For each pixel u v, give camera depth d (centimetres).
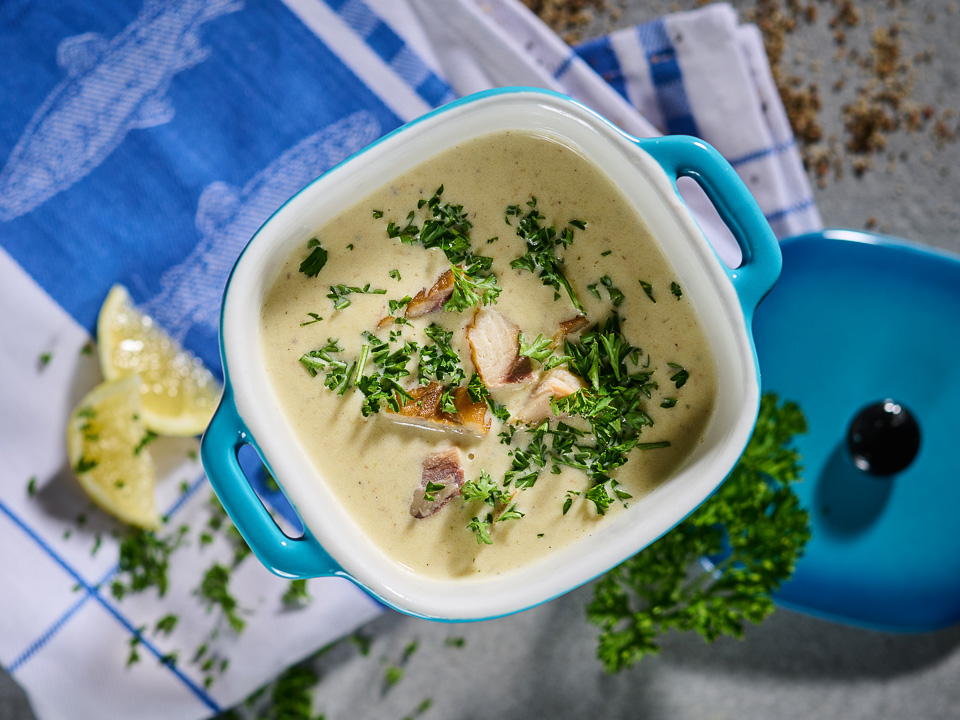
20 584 38
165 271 38
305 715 42
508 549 30
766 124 40
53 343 38
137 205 37
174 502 39
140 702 39
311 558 29
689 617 36
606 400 29
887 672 43
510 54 37
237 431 28
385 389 29
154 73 37
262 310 29
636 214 29
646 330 29
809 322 40
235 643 39
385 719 43
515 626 43
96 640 39
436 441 30
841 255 39
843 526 40
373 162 28
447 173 29
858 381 40
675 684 43
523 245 29
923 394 40
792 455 36
